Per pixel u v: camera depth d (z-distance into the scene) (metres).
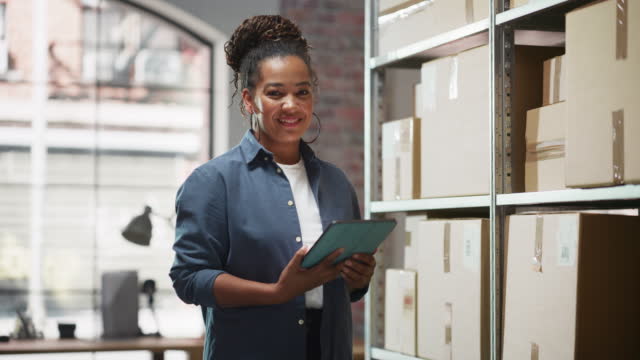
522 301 1.86
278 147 1.81
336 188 1.89
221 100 5.38
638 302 1.76
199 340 4.05
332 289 1.76
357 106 5.30
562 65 1.88
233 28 5.25
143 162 5.62
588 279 1.70
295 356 1.72
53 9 5.55
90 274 5.49
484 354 2.01
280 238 1.74
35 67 5.53
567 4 1.81
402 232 5.02
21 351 3.73
